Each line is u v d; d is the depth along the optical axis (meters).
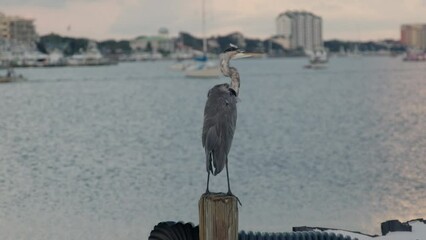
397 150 50.94
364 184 36.22
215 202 11.78
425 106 97.81
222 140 12.24
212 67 190.75
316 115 87.69
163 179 39.19
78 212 30.27
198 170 42.44
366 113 88.88
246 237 16.64
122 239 25.70
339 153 49.97
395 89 140.88
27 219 28.91
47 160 49.16
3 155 52.41
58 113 97.25
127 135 67.56
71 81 186.38
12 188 36.66
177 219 29.09
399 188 34.84
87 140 63.50
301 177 38.94
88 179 39.75
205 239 11.93
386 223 20.55
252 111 96.62
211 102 12.48
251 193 34.16
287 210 30.00
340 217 28.62
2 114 95.81
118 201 32.66
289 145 56.06
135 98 124.81
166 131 70.88
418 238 19.66
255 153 50.59
